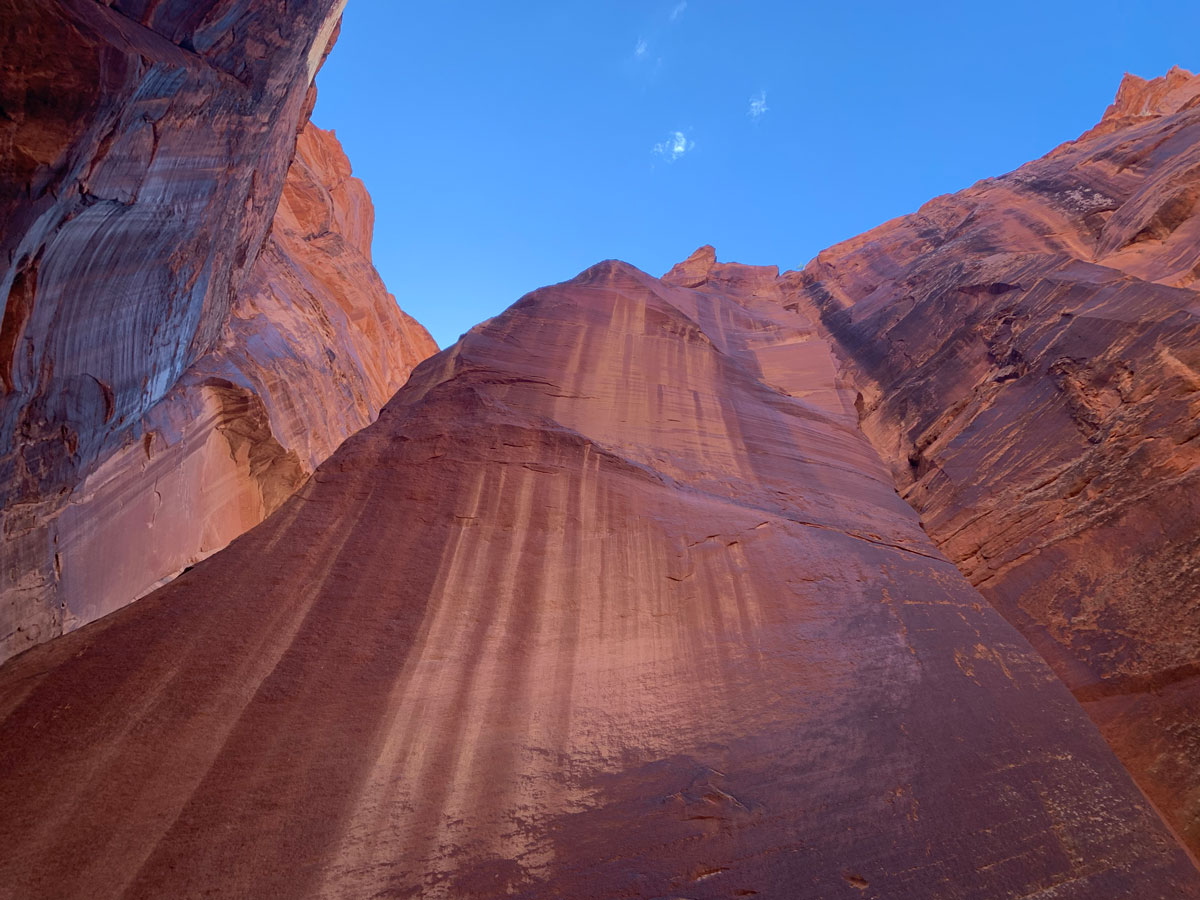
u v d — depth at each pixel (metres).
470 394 8.69
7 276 5.52
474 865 4.08
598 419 8.86
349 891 3.91
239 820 4.16
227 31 7.88
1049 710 5.07
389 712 4.89
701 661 5.51
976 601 6.45
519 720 4.96
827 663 5.49
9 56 4.62
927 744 4.77
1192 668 5.01
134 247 7.84
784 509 7.77
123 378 9.10
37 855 3.89
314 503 6.73
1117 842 4.09
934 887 3.89
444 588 5.90
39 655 5.14
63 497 8.46
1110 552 6.17
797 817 4.32
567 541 6.53
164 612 5.43
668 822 4.32
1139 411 7.14
